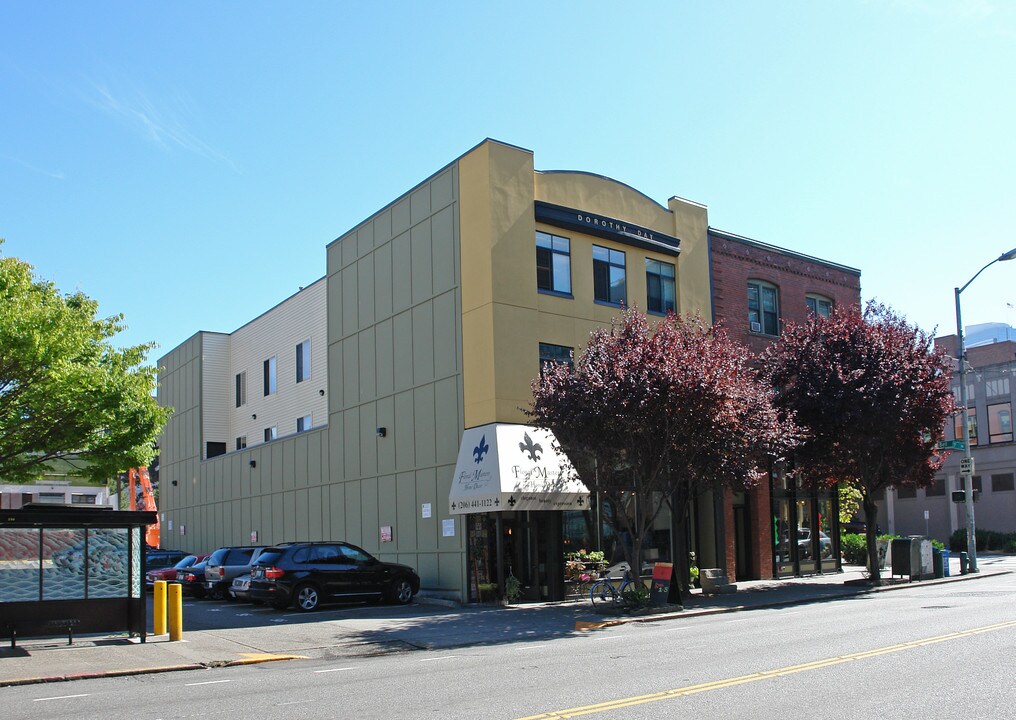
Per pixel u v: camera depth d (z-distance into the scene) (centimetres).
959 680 991
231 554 2614
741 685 1002
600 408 1958
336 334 3088
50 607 1570
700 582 2459
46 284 2319
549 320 2475
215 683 1209
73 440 2159
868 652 1219
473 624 1845
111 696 1111
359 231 3000
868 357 2611
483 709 916
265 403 3906
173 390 4591
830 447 2675
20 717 965
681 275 2870
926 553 2798
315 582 2198
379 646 1575
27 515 1549
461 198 2508
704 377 1983
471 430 2359
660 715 857
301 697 1045
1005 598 2036
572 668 1198
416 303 2667
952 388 5378
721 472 2181
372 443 2825
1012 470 5025
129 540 1661
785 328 2820
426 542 2520
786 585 2684
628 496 2356
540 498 2231
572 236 2592
